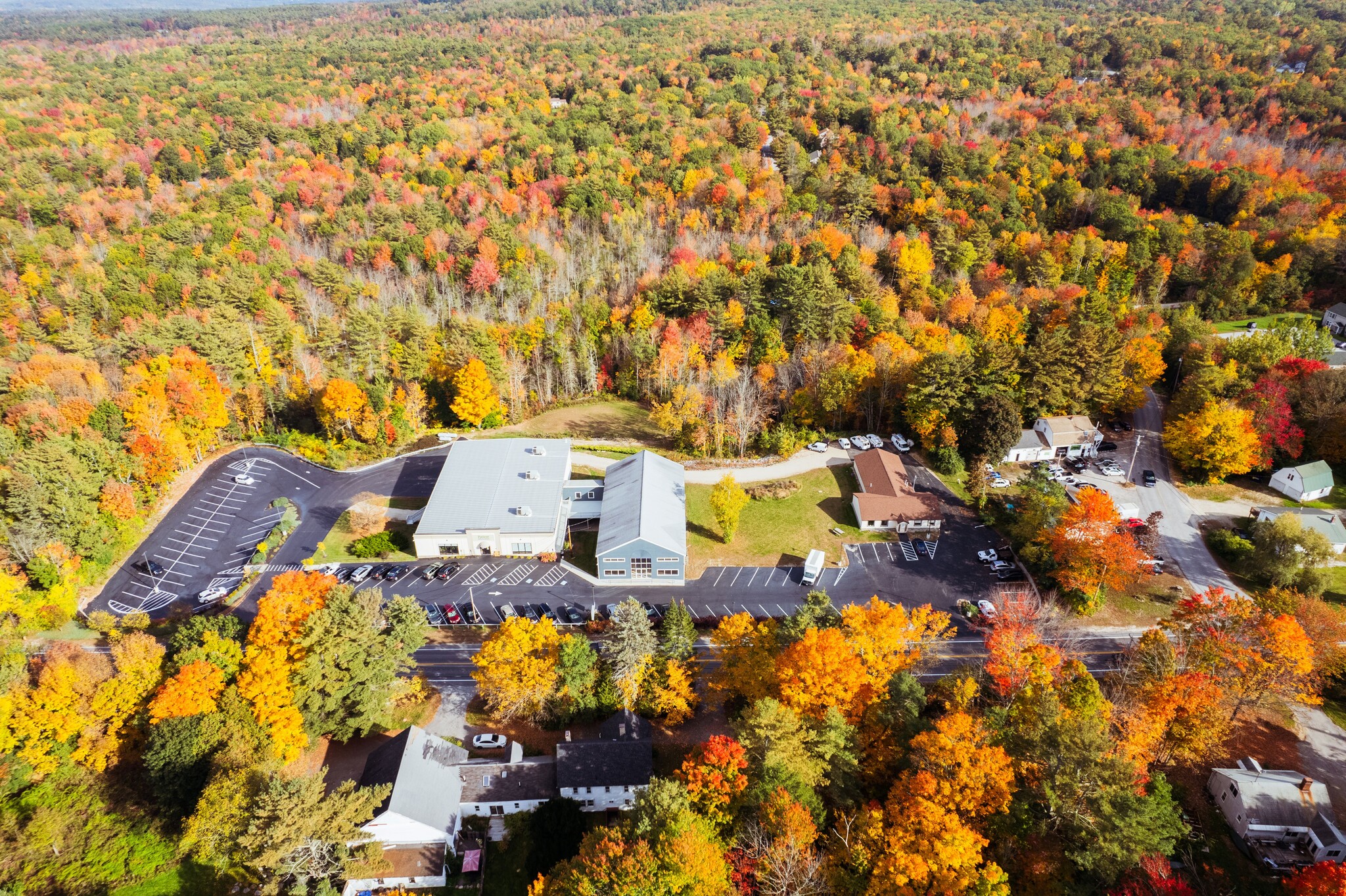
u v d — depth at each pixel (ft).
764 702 194.18
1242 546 292.20
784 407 400.26
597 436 397.19
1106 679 240.73
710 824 176.55
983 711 215.72
